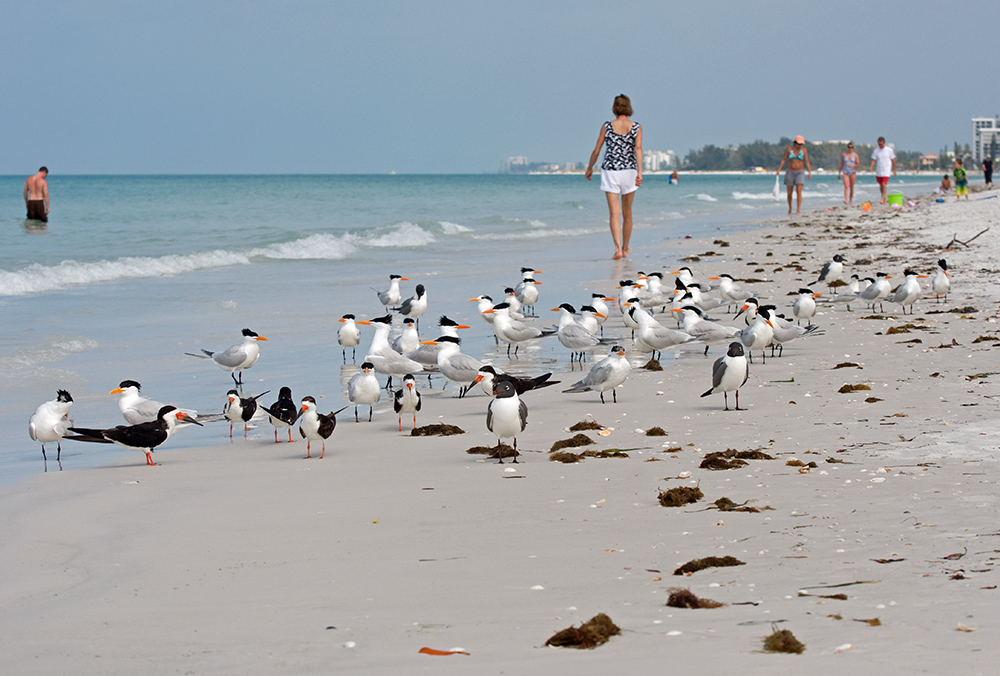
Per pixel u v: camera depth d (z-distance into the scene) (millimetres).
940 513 6395
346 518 7246
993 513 6320
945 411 9727
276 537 6789
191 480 8711
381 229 35938
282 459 9578
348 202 61719
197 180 135625
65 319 17906
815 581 5238
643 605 5055
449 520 7078
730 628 4586
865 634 4359
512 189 94500
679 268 24656
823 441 8875
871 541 5902
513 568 5875
